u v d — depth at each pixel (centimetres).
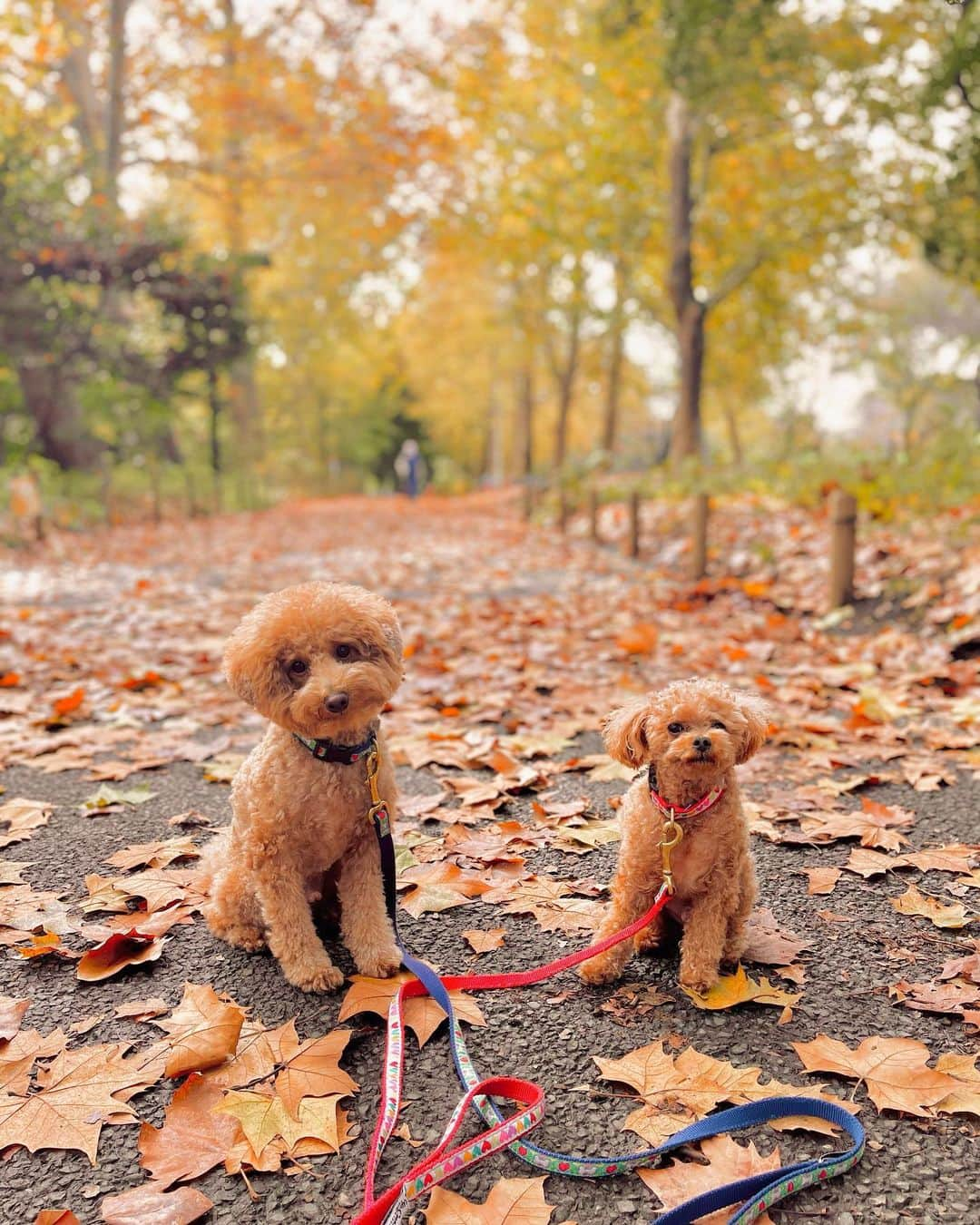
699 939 92
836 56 534
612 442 1045
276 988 95
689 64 509
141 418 809
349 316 1445
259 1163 72
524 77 758
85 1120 77
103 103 888
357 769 96
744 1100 77
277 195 966
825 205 623
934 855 118
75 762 159
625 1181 71
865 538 320
